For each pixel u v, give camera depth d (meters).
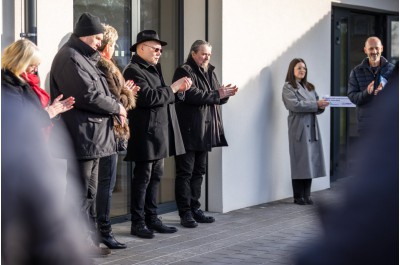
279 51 9.34
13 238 1.46
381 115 1.27
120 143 5.93
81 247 1.54
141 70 6.61
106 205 6.28
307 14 9.94
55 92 5.66
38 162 1.52
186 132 7.38
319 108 9.02
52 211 1.49
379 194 1.23
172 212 8.36
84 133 5.50
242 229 7.50
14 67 4.81
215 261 6.09
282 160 9.48
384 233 1.22
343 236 1.25
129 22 7.73
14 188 1.47
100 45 5.74
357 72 8.45
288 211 8.64
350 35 11.42
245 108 8.73
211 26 8.31
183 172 7.50
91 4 7.21
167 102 6.57
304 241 1.35
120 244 6.42
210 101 7.29
